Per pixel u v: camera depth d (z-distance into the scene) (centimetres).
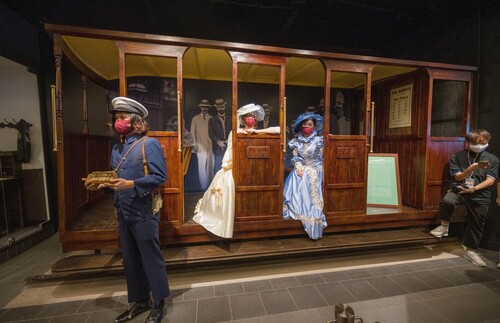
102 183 146
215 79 377
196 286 218
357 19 345
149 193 167
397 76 342
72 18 315
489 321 174
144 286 179
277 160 250
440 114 342
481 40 298
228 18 335
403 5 315
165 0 293
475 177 263
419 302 169
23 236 293
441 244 305
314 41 405
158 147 168
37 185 329
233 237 246
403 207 313
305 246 245
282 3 305
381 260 270
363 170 275
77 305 192
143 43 215
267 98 395
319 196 263
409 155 321
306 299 201
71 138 240
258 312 185
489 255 287
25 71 312
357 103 416
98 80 339
